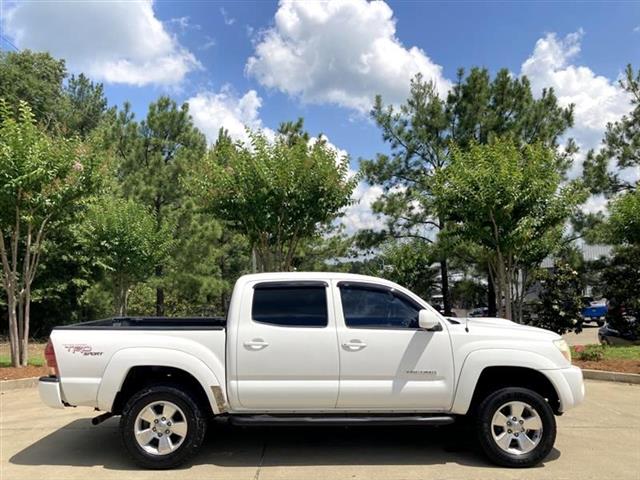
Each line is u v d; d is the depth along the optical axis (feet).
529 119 65.36
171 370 18.25
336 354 17.58
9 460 18.28
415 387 17.60
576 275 55.57
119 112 71.87
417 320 18.30
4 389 30.78
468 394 17.63
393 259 75.36
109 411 18.34
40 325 67.05
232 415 17.61
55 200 35.78
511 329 18.66
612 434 21.12
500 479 16.30
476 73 67.46
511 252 41.06
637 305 53.42
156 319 21.54
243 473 16.88
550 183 38.22
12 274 36.58
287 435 21.12
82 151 37.09
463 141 66.74
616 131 65.67
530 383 18.84
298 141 42.57
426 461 18.02
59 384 17.51
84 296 62.85
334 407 17.62
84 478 16.52
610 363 35.78
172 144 70.59
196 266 64.85
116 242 54.29
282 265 43.42
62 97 114.83
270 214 39.88
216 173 41.37
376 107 71.15
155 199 67.62
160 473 16.94
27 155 34.22
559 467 17.37
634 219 47.98
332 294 18.26
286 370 17.48
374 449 19.34
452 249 59.62
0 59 98.27
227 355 17.65
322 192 40.42
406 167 71.00
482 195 37.55
